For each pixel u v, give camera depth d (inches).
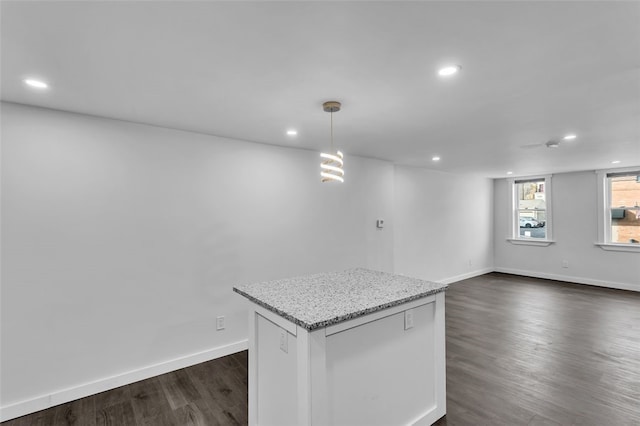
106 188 106.0
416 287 88.0
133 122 110.9
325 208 164.6
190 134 123.2
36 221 94.7
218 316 128.6
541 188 271.0
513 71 73.4
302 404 63.7
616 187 231.8
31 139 94.2
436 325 89.3
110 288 106.4
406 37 59.3
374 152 168.9
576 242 248.4
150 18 52.7
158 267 115.6
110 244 106.5
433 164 211.8
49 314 96.4
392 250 197.8
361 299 76.0
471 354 127.9
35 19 52.4
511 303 198.5
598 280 237.8
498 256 295.7
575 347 133.8
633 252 223.1
